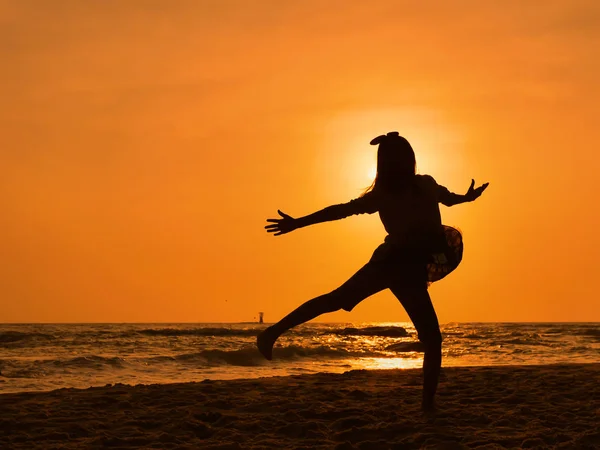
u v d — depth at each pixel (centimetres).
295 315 492
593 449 446
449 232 509
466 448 451
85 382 1125
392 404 644
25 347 2536
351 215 494
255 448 464
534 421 549
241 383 854
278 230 479
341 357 1795
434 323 536
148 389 800
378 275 501
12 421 566
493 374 947
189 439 501
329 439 502
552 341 3038
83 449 467
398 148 499
